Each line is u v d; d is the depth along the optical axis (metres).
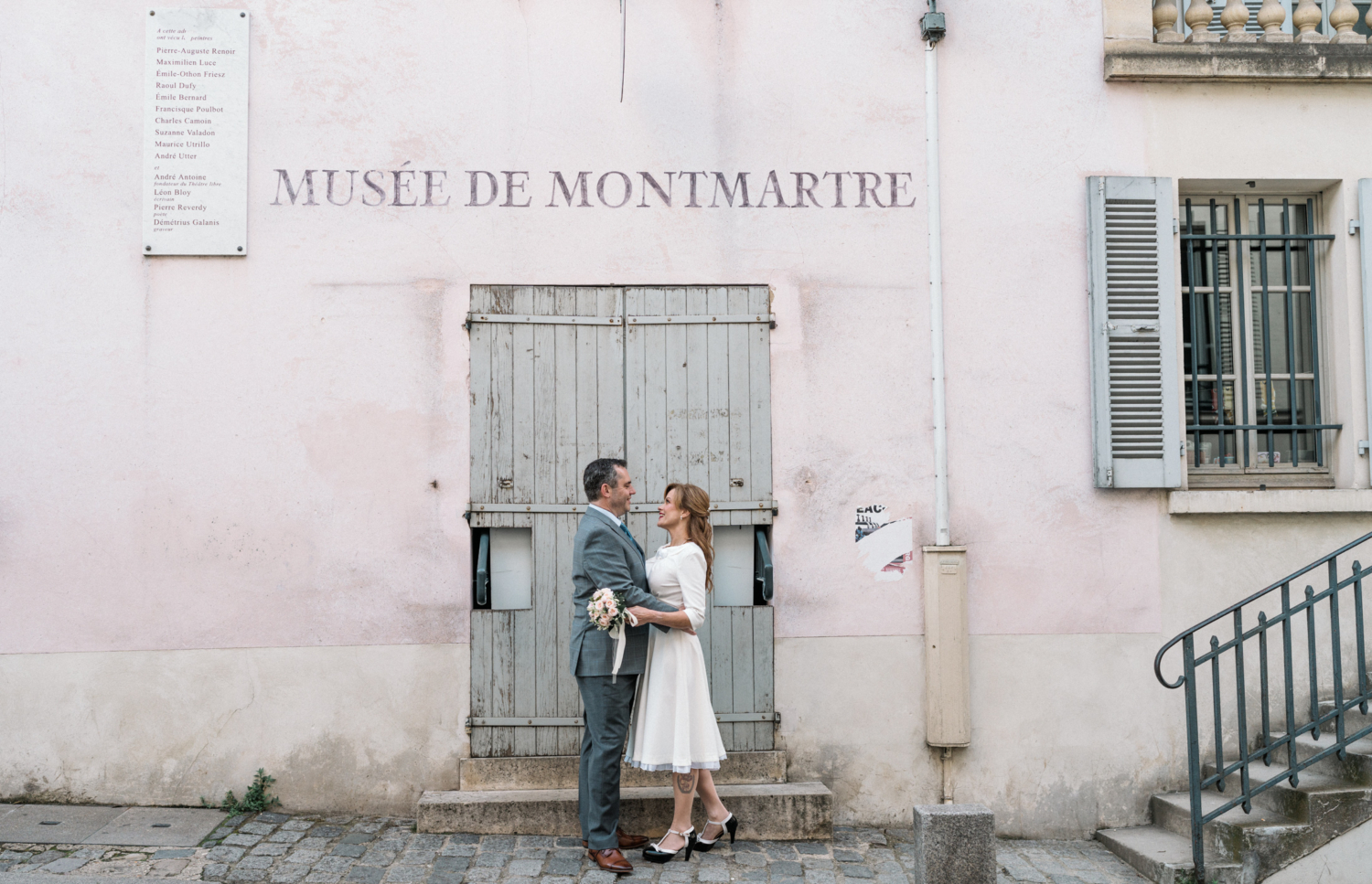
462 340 5.08
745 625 5.09
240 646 4.95
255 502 4.98
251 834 4.59
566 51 5.19
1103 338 5.20
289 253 5.05
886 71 5.29
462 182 5.12
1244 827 4.40
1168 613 5.23
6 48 5.00
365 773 4.95
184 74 5.05
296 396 5.01
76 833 4.50
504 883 4.11
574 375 5.10
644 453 5.11
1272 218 5.61
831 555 5.14
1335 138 5.38
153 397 4.97
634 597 4.19
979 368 5.25
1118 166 5.33
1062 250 5.30
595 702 4.25
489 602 5.05
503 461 5.05
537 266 5.13
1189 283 5.54
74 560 4.91
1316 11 5.42
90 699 4.89
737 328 5.17
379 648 4.98
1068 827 5.13
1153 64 5.27
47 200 4.98
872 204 5.26
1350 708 4.78
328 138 5.09
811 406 5.18
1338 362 5.41
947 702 5.05
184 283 5.00
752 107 5.24
